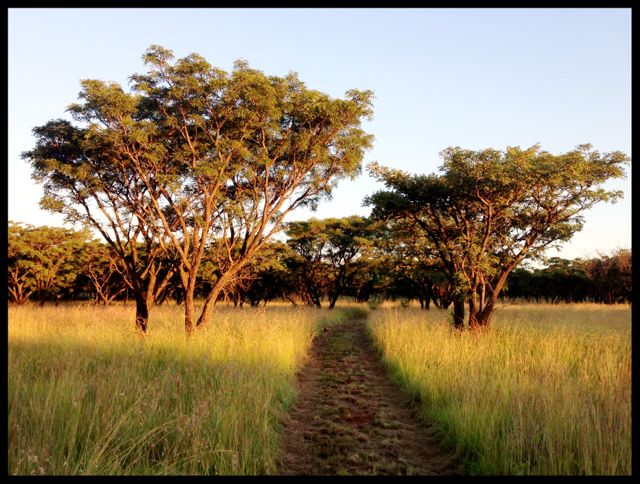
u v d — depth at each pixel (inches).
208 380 292.2
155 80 493.7
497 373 297.0
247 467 187.8
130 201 548.4
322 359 508.4
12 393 214.2
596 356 365.1
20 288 1222.9
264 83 468.4
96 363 314.8
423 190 549.6
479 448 208.7
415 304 1397.6
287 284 1349.7
